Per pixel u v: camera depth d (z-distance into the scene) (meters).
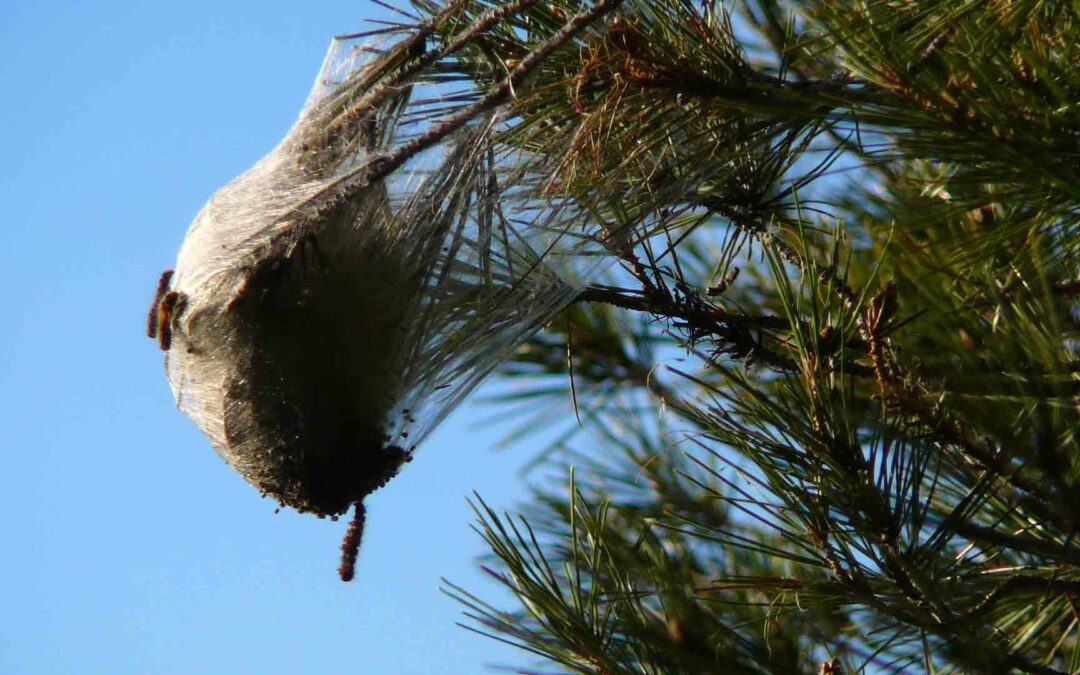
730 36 4.66
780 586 4.61
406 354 4.72
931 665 4.59
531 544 4.65
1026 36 4.57
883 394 4.58
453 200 4.70
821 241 4.74
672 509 4.68
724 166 4.71
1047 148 4.54
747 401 4.62
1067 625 4.62
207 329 4.71
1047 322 4.54
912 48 4.57
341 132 4.72
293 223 4.70
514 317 4.73
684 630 4.61
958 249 4.59
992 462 4.57
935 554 4.59
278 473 4.73
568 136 4.68
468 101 4.71
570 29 4.64
